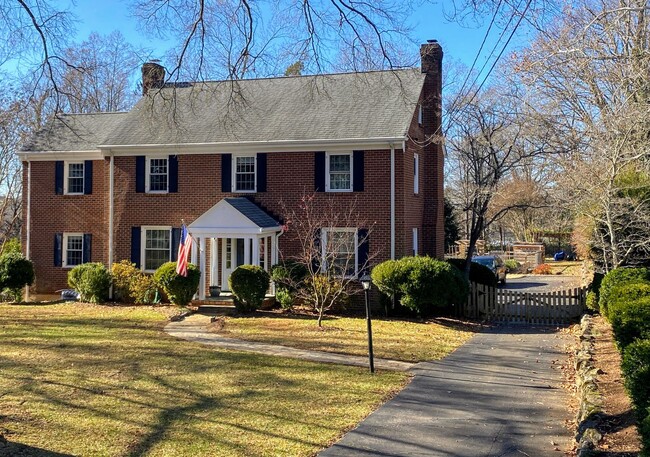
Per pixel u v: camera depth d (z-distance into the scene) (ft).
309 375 36.83
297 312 67.31
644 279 45.29
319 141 69.36
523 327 62.95
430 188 80.38
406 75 77.92
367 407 30.07
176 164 75.87
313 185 70.90
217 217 68.85
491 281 81.97
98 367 37.76
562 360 43.93
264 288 65.82
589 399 27.43
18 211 133.08
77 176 83.41
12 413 27.78
